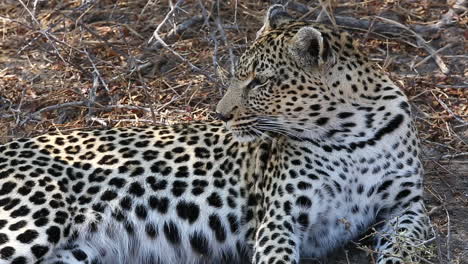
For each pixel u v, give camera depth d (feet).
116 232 33.55
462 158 41.24
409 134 33.86
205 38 49.34
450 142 42.27
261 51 32.91
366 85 33.12
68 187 33.27
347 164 33.19
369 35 50.34
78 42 49.65
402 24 50.26
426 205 37.70
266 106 32.83
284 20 35.50
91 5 50.80
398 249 32.19
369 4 52.75
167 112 44.37
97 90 46.19
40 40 50.16
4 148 34.42
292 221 32.58
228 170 34.04
